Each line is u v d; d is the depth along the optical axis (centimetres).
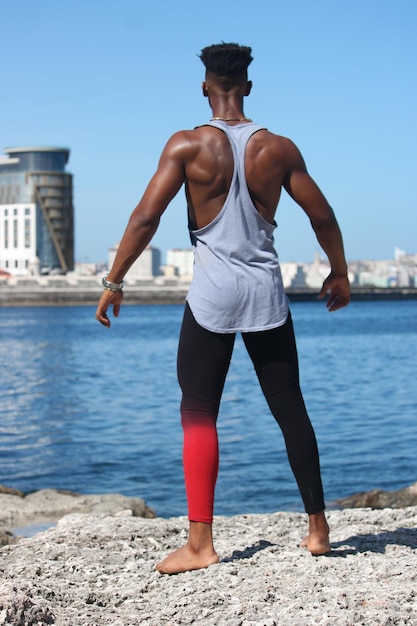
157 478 1473
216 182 388
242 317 393
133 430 2091
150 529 555
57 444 1883
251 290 392
